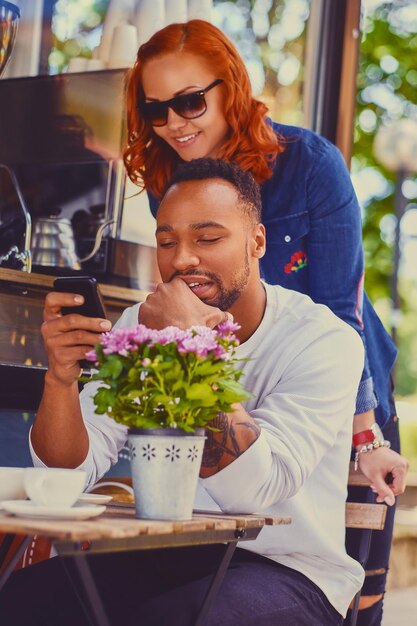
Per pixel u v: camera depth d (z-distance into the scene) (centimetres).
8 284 273
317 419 189
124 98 306
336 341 200
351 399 199
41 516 150
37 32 322
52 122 314
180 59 248
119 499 265
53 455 188
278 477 178
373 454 247
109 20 328
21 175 319
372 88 1079
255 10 360
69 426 186
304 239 269
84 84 311
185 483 156
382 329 286
